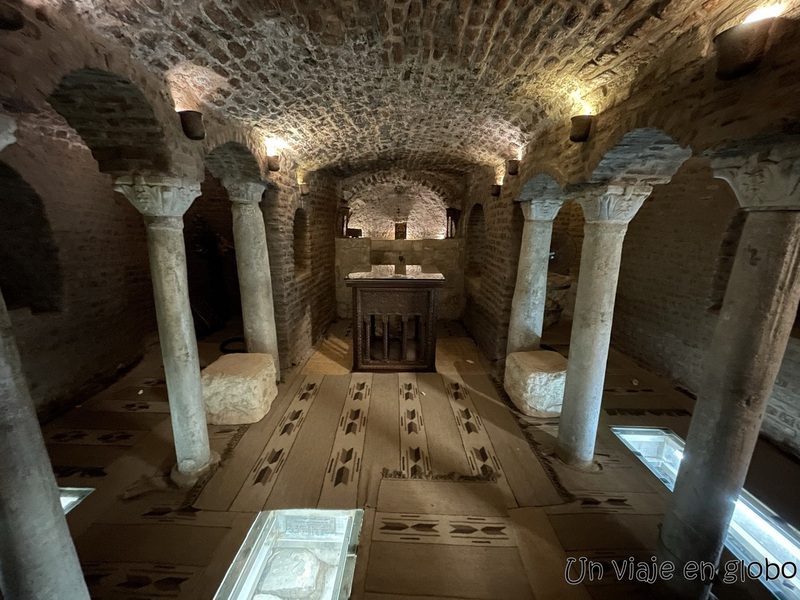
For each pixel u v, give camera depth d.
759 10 1.21
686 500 1.66
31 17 1.22
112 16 1.51
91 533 2.07
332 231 6.83
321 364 4.94
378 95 2.80
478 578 1.86
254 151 3.10
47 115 3.27
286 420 3.22
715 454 1.54
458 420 3.27
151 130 1.92
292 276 4.48
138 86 1.74
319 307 5.97
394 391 3.78
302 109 2.94
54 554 1.32
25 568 1.25
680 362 4.08
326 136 3.75
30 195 3.28
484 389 3.86
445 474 2.58
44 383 3.27
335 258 7.04
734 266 1.45
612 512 2.27
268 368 3.40
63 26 1.36
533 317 3.71
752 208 1.36
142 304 4.77
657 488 2.48
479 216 6.60
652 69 1.75
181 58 1.90
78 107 1.79
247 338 3.64
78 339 3.67
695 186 3.87
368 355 4.28
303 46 2.03
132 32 1.62
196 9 1.62
